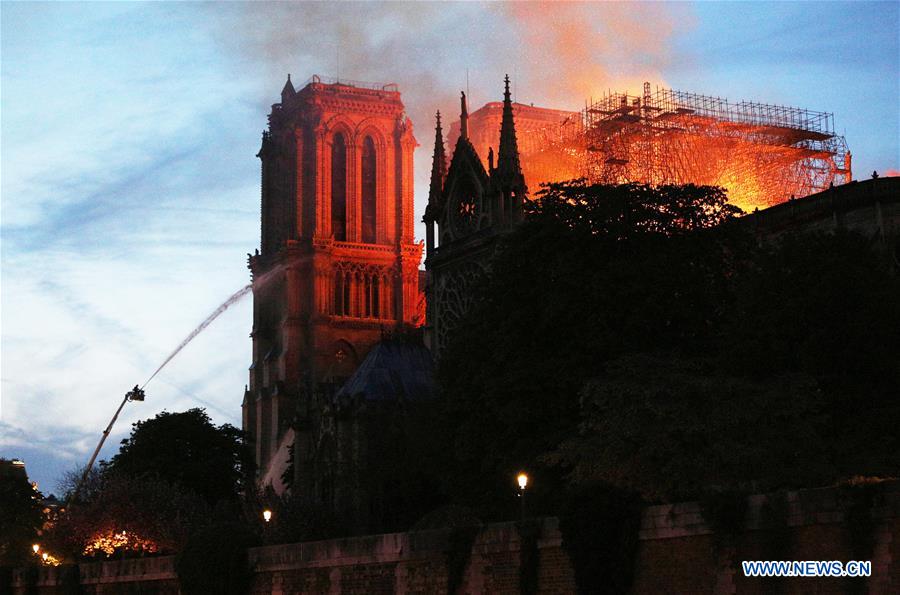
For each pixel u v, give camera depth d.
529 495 91.19
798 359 83.38
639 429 76.50
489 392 96.62
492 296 103.00
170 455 167.88
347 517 151.88
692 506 60.28
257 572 90.69
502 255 105.06
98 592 109.06
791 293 85.75
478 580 71.75
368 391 164.38
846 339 82.69
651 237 100.56
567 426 92.75
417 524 104.31
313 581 85.31
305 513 135.12
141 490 130.75
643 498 73.44
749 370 84.62
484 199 154.50
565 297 96.00
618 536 63.19
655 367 81.50
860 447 76.75
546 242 100.88
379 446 157.12
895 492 52.41
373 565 80.19
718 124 166.12
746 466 73.31
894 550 52.16
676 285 96.88
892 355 82.81
